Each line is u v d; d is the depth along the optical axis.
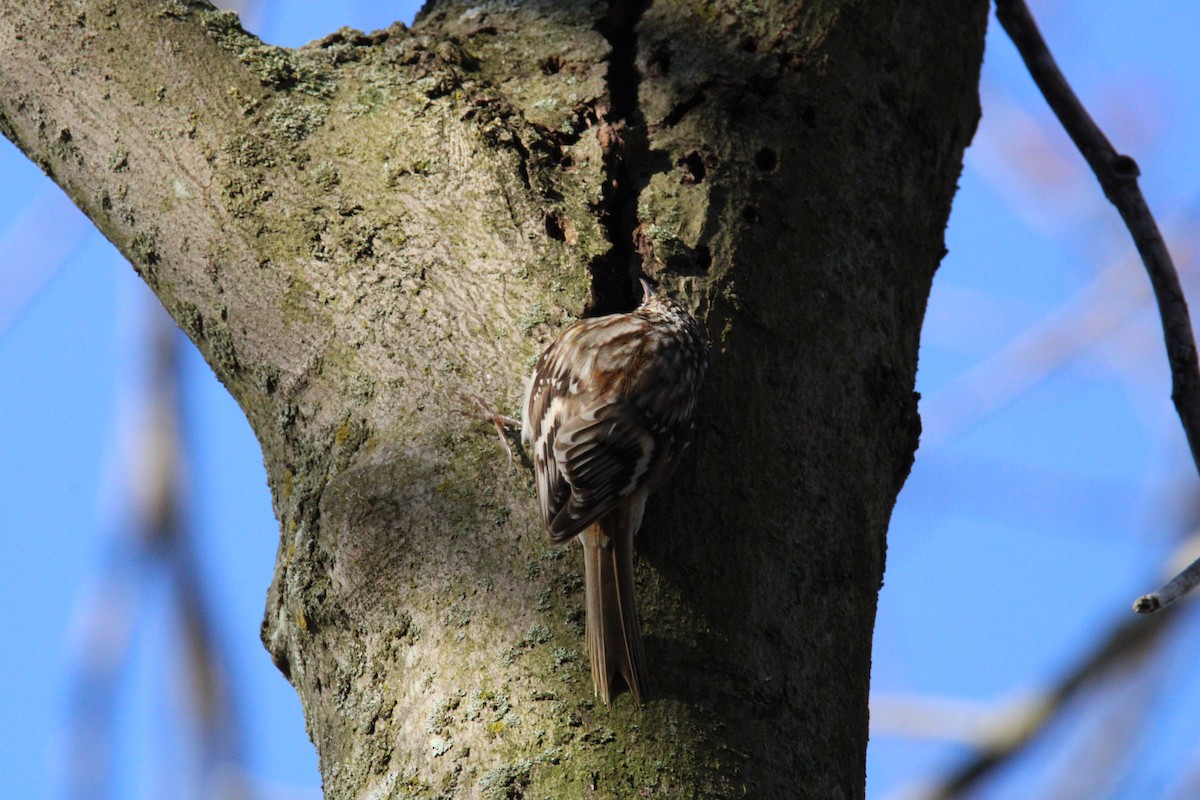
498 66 6.95
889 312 6.63
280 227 6.37
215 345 6.43
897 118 7.11
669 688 5.10
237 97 6.74
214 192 6.52
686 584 5.38
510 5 7.27
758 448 5.80
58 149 6.96
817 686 5.46
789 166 6.57
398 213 6.28
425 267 6.11
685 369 5.77
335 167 6.49
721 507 5.60
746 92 6.74
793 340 6.15
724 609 5.37
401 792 5.04
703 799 4.90
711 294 6.11
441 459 5.63
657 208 6.34
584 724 4.98
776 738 5.19
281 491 6.12
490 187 6.27
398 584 5.43
